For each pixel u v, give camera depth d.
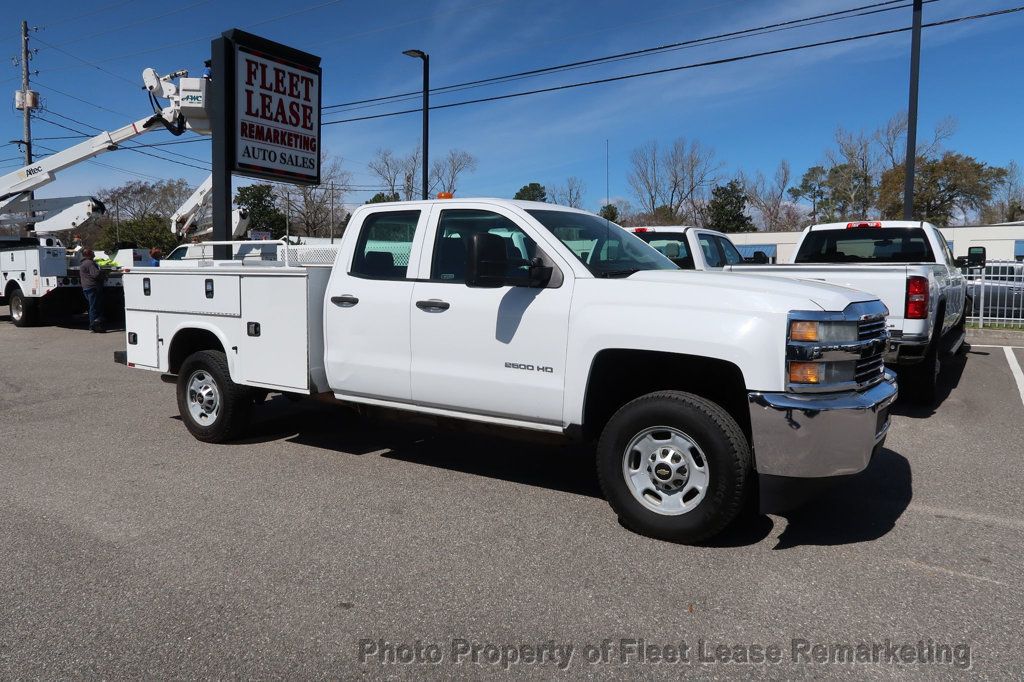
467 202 5.29
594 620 3.51
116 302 18.02
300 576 3.98
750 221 68.44
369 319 5.53
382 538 4.50
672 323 4.30
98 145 18.62
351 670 3.11
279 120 11.17
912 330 7.28
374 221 5.71
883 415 4.39
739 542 4.42
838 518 4.82
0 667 3.12
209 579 3.94
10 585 3.87
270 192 49.94
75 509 5.02
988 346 13.22
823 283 4.78
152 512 4.96
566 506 5.06
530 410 4.86
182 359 7.15
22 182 19.11
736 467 4.15
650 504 4.46
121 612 3.59
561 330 4.69
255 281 6.13
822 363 4.08
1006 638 3.33
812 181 72.19
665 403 4.33
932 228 9.48
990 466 5.99
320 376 5.94
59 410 8.25
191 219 21.30
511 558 4.20
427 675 3.07
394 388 5.45
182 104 12.73
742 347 4.11
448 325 5.14
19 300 17.81
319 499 5.21
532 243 4.95
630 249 5.52
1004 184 58.47
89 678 3.04
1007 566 4.08
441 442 6.79
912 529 4.63
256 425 7.44
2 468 6.00
